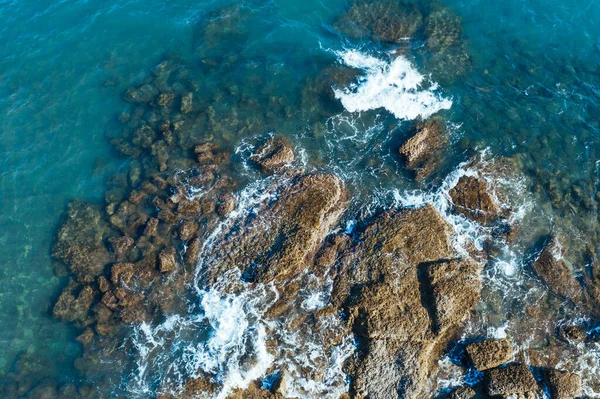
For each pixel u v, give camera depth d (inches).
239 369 732.7
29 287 842.8
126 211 893.8
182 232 853.8
